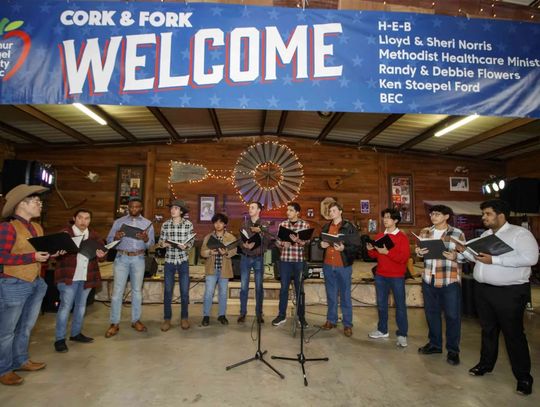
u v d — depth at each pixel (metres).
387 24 2.80
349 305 3.83
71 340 3.48
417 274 5.91
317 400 2.40
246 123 7.25
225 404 2.33
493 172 8.32
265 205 7.80
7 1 2.69
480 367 2.81
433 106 2.75
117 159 7.73
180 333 3.80
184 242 3.83
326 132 7.29
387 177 8.19
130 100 2.64
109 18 2.70
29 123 6.22
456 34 2.82
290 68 2.72
